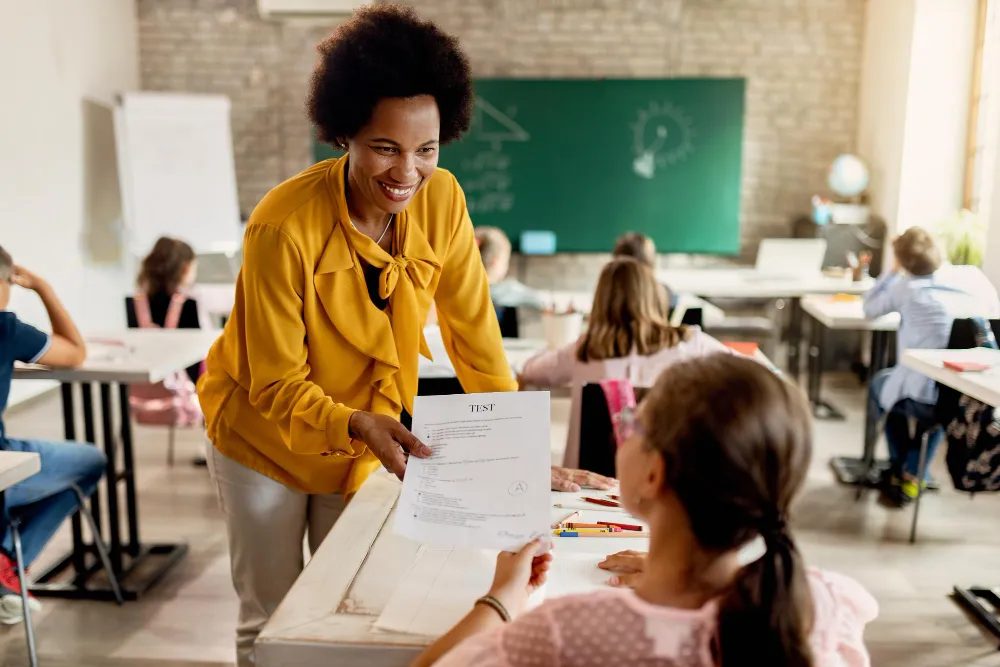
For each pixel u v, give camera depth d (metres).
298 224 1.33
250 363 1.35
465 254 1.53
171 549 3.08
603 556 1.19
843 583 0.96
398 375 1.45
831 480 3.83
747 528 0.74
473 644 0.78
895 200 5.59
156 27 6.42
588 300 4.68
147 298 3.71
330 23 6.30
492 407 1.11
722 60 6.26
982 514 3.45
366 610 1.04
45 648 2.43
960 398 2.77
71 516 2.79
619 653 0.75
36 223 5.22
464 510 1.01
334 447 1.24
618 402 2.01
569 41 6.29
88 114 5.81
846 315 3.82
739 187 6.23
